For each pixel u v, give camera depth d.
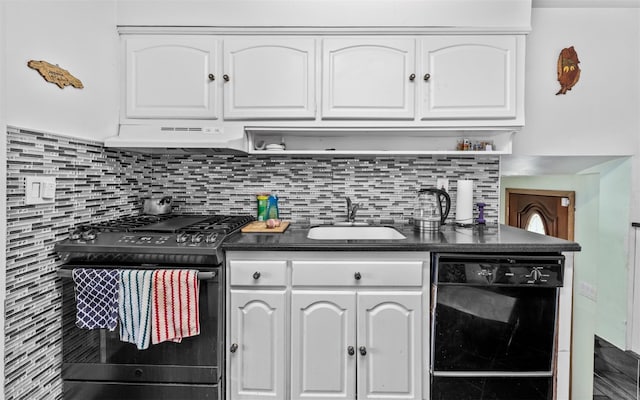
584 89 2.09
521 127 1.85
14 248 1.23
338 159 2.15
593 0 2.00
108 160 1.81
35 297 1.33
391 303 1.51
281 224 1.96
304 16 1.82
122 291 1.40
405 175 2.15
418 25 1.81
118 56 1.85
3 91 1.18
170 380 1.49
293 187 2.16
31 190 1.30
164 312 1.41
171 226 1.67
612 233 2.21
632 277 2.09
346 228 2.02
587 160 2.19
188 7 1.82
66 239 1.48
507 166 2.32
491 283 1.47
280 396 1.52
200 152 2.11
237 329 1.52
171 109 1.85
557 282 1.47
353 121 1.85
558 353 1.53
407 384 1.52
